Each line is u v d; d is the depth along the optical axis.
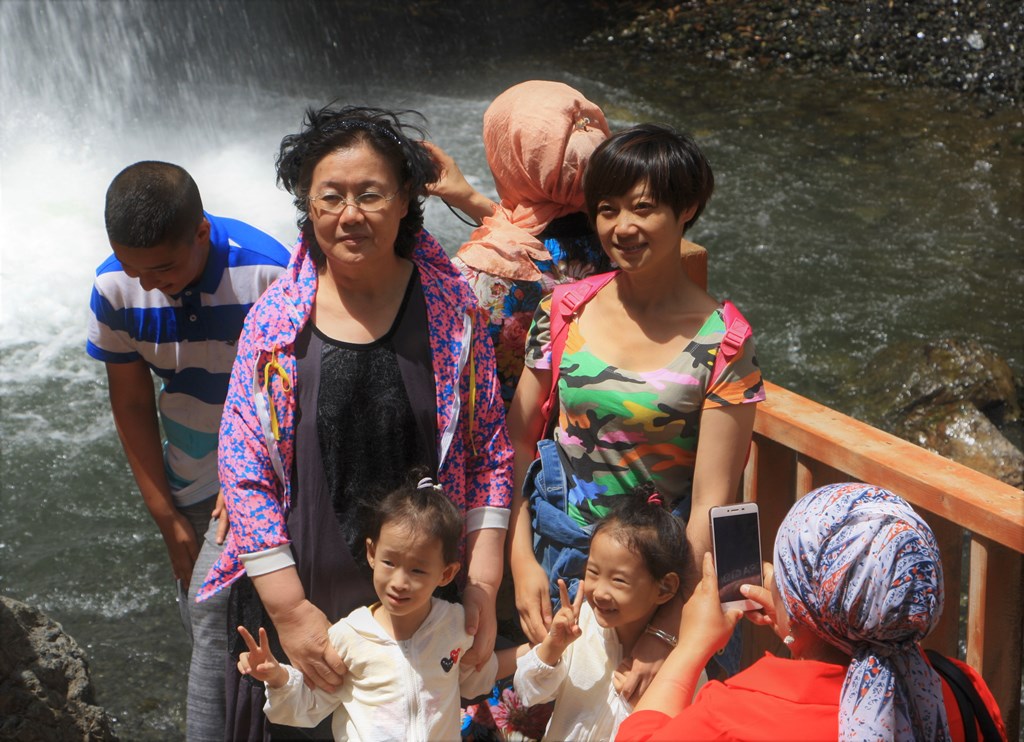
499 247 3.00
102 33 12.78
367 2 14.57
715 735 1.92
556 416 2.94
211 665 2.88
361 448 2.56
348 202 2.45
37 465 6.15
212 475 3.10
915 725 1.85
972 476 2.64
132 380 3.04
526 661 2.62
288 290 2.59
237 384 2.57
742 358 2.60
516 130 3.00
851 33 13.23
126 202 2.69
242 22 13.71
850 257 9.05
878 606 1.82
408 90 12.60
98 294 2.90
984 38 12.91
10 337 7.35
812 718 1.89
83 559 5.45
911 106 12.09
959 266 8.95
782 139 11.26
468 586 2.67
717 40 13.54
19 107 11.19
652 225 2.55
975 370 7.21
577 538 2.73
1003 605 2.60
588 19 14.28
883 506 1.89
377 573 2.51
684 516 2.67
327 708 2.62
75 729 3.20
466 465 2.76
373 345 2.56
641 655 2.58
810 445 2.91
